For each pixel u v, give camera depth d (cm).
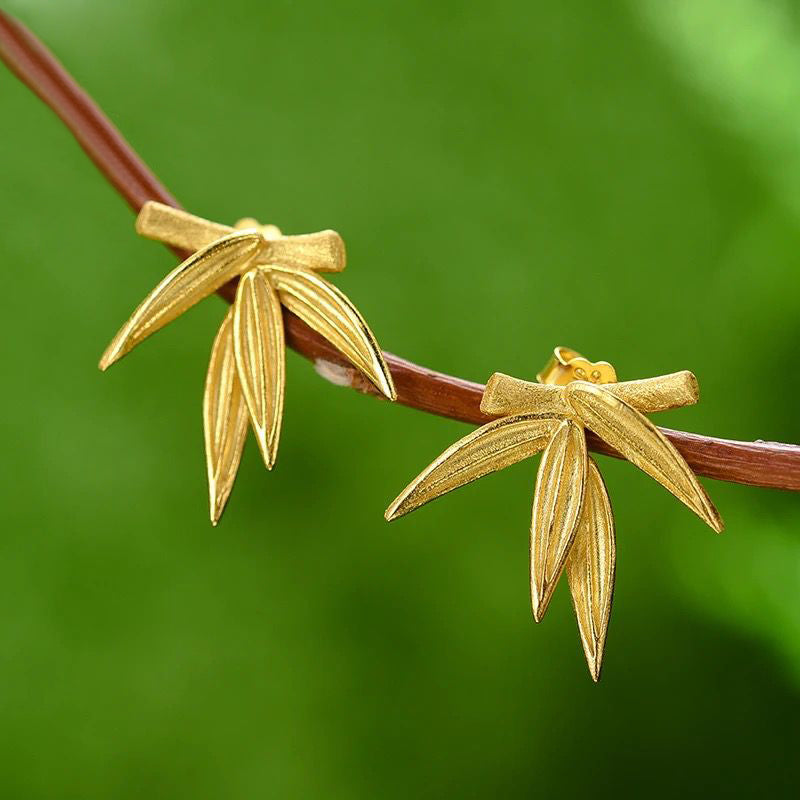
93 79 53
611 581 31
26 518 50
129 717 50
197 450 52
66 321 52
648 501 55
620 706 54
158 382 53
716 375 56
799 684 55
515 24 58
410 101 57
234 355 31
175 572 52
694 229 57
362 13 57
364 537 53
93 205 53
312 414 54
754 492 55
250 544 53
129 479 52
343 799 52
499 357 55
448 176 56
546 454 31
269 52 56
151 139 54
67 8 53
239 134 55
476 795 53
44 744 50
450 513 54
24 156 53
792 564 55
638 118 58
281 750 51
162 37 54
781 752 54
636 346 56
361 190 55
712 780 54
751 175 58
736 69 57
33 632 50
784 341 56
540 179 57
